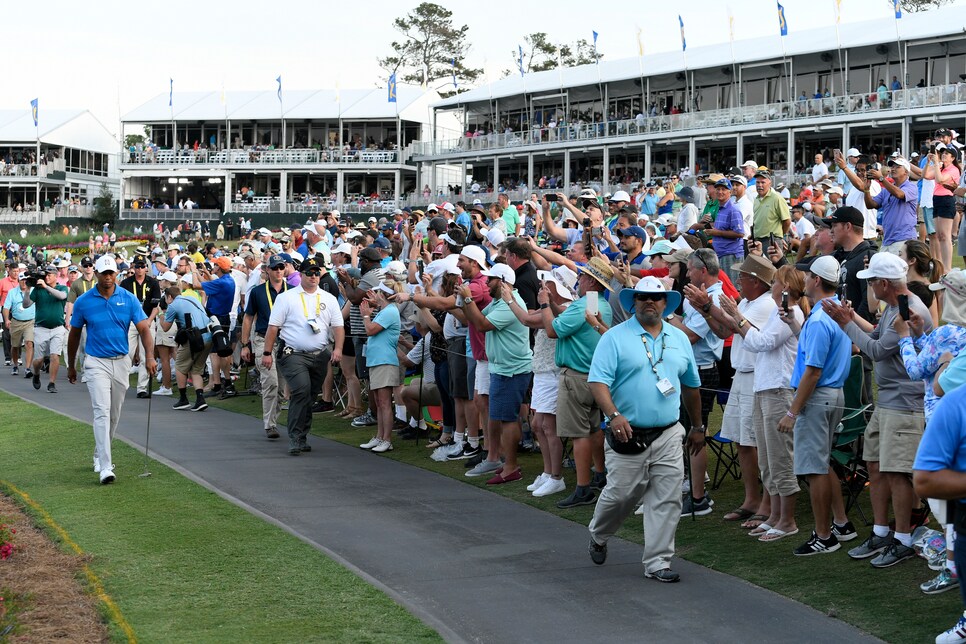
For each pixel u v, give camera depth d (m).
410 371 13.70
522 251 11.34
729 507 9.81
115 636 6.61
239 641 6.51
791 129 49.03
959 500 5.43
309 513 9.88
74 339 11.16
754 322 8.66
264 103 76.00
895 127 47.28
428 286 11.80
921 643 6.42
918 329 7.27
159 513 9.66
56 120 84.94
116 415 11.32
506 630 6.83
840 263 11.53
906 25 48.41
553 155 61.78
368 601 7.27
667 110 57.84
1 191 83.00
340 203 68.75
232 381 18.20
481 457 11.92
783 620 6.94
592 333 9.81
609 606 7.28
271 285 14.38
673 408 7.84
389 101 71.56
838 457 8.73
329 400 16.36
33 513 9.83
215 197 77.75
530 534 9.17
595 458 10.57
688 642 6.60
